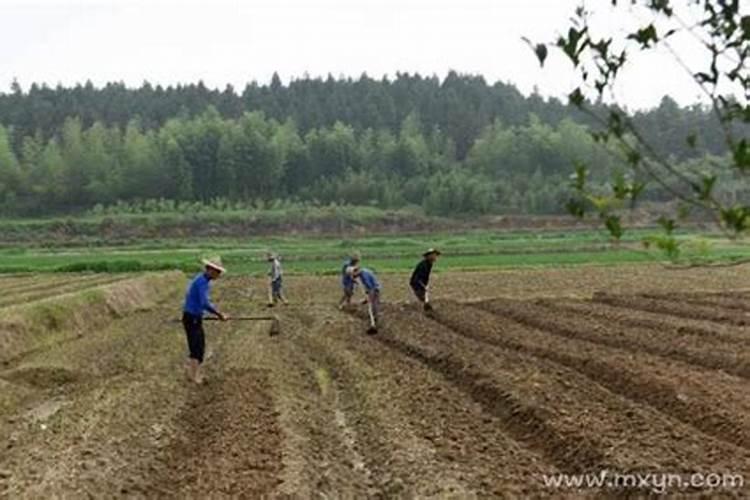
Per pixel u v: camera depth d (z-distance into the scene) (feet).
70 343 76.95
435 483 34.63
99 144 405.18
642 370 53.36
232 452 39.11
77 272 159.74
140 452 39.99
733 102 9.46
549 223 324.80
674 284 128.47
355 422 46.26
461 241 247.91
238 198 395.75
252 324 89.30
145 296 115.96
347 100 555.28
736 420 41.22
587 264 168.66
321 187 406.41
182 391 54.34
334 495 34.81
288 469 36.45
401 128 493.77
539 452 40.01
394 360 63.31
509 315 90.12
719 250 169.89
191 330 57.11
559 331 77.46
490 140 444.55
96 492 33.91
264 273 161.27
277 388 53.88
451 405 48.47
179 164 390.01
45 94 575.38
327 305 106.73
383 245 238.07
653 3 9.46
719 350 61.57
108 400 50.67
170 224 318.86
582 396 47.37
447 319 86.12
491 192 374.84
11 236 299.17
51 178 390.01
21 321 74.54
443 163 436.35
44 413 50.60
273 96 560.61
